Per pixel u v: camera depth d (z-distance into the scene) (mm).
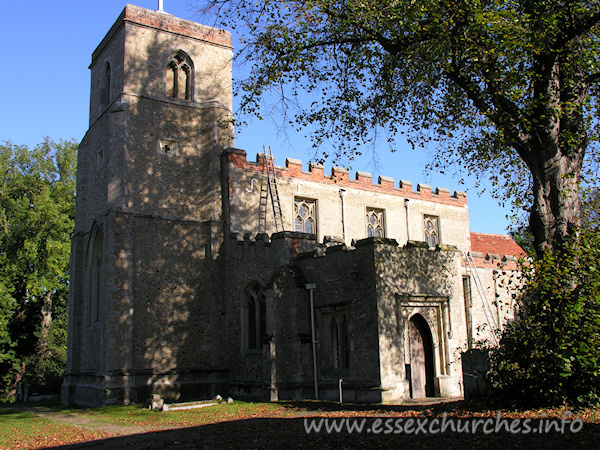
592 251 11242
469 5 13117
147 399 18859
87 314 23172
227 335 22031
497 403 12039
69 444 11555
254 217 23688
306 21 15500
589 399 10797
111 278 20547
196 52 24875
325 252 18797
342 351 18031
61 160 37781
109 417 16156
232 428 12156
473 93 14438
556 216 13195
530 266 11906
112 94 23750
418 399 17094
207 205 23438
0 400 31641
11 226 34500
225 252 22906
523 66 13672
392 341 16781
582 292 11000
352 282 17625
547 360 11125
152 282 21531
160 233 22156
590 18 13125
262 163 24484
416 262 18141
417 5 13750
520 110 13391
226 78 25422
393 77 16734
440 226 30422
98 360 21328
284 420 12961
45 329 33938
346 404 15992
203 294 22547
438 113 16359
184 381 21281
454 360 18375
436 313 18562
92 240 23453
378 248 17141
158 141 23031
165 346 21281
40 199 33562
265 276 20406
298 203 25844
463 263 28219
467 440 9109
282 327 18844
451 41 13898
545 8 13234
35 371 31719
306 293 19250
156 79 23625
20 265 32906
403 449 8719
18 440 12617
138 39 23469
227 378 21719
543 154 13523
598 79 14039
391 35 15148
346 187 27281
